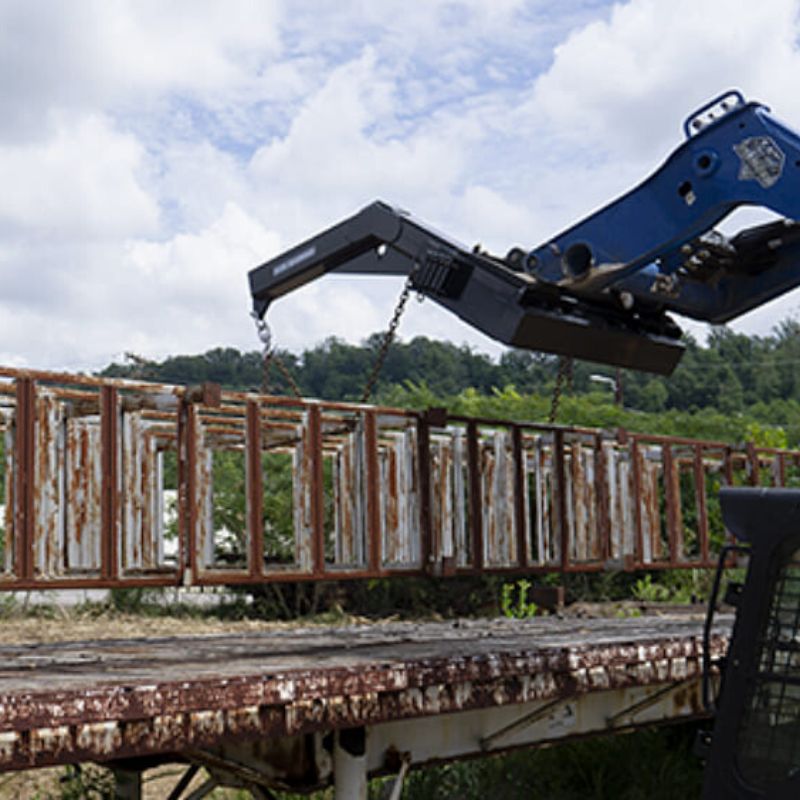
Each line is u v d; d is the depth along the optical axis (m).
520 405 23.41
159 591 15.66
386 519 7.68
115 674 4.16
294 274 7.65
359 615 16.28
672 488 8.90
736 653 3.94
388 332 6.96
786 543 3.92
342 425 6.98
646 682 5.79
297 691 4.07
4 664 4.76
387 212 7.18
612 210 6.54
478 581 17.25
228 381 64.25
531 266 6.64
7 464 5.60
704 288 6.96
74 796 6.95
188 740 3.71
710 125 6.14
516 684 5.03
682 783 8.16
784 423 64.62
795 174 5.80
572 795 8.20
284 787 4.55
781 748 3.77
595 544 8.38
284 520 16.11
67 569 5.69
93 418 6.65
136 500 6.84
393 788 4.71
